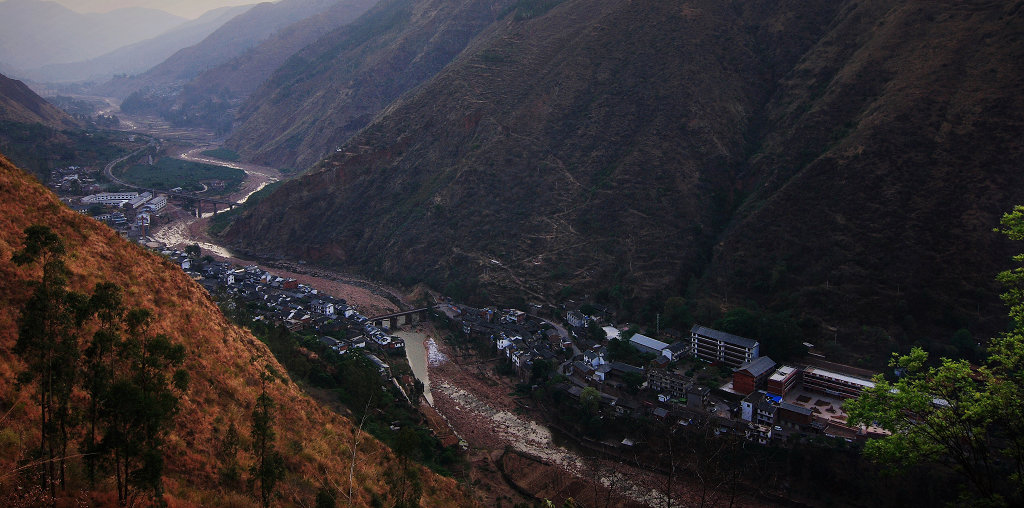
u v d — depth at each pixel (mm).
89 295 42188
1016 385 26094
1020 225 27469
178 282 56781
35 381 32156
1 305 36250
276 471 35625
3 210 44281
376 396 83750
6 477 26344
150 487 28500
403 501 42750
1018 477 25156
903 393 26781
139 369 28828
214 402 44562
